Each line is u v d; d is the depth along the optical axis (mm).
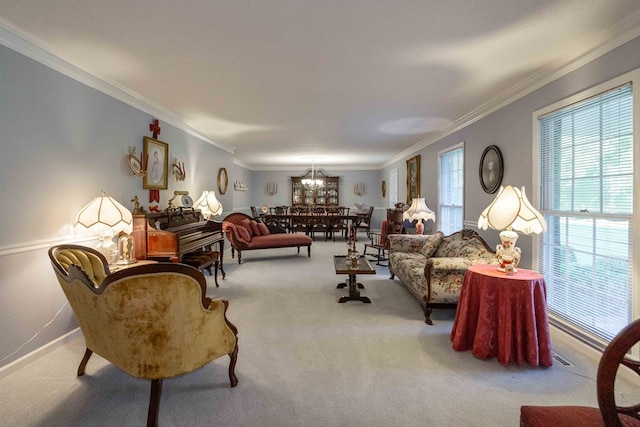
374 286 4258
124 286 1496
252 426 1633
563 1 1825
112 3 1837
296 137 5828
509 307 2213
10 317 2146
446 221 5250
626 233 2129
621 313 2164
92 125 2863
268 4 1857
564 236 2666
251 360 2295
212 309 1839
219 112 4141
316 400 1843
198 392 1913
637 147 2006
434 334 2748
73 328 2652
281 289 4074
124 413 1730
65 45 2336
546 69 2725
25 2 1821
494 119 3674
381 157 8688
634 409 835
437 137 5484
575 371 2166
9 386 1976
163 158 4020
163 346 1593
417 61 2623
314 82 3092
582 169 2479
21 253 2223
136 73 2857
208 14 1954
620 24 2035
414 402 1830
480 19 2014
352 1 1833
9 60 2121
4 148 2100
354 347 2500
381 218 10516
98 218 2523
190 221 4188
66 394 1895
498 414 1731
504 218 2295
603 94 2242
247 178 10516
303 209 9844
